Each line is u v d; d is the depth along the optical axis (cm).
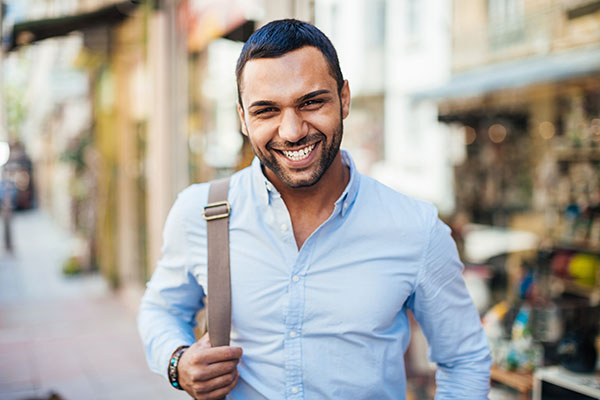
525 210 559
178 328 131
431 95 615
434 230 119
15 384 411
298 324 115
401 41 621
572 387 211
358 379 115
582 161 420
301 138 107
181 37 483
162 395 390
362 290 115
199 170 454
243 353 121
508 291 389
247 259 119
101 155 801
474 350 126
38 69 1712
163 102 506
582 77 462
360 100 645
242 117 119
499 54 548
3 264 967
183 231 127
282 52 105
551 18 484
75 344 510
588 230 388
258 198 119
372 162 671
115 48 636
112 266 747
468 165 636
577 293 357
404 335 123
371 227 117
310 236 115
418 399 285
